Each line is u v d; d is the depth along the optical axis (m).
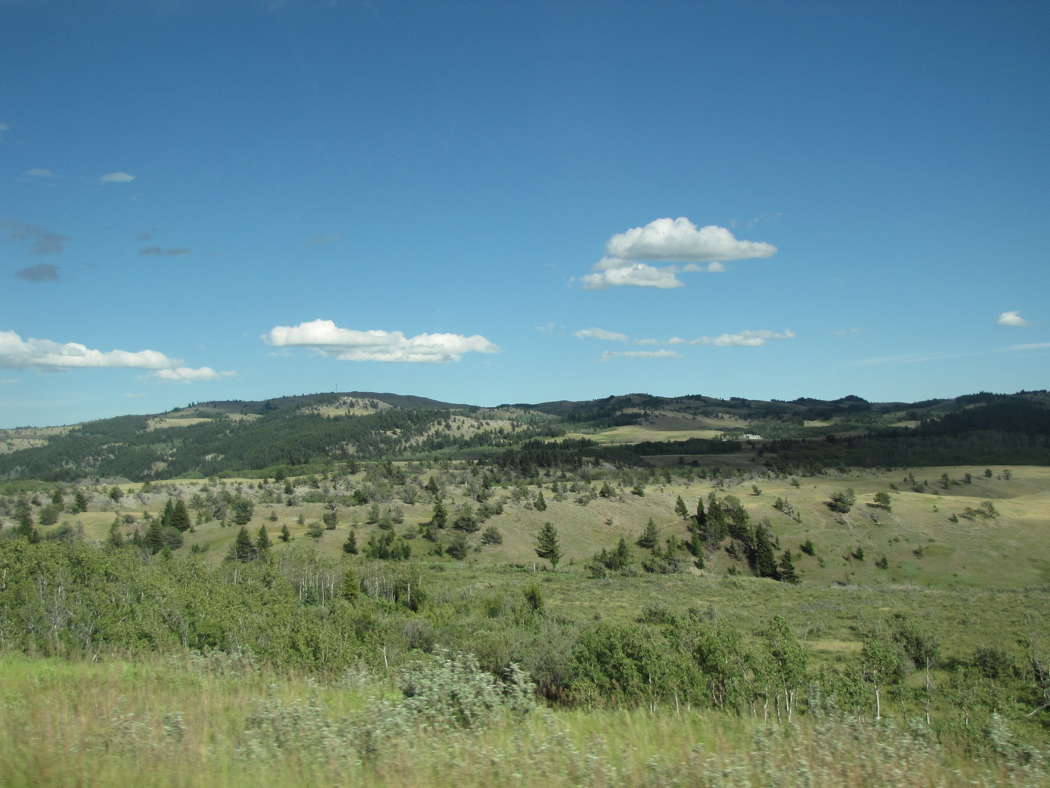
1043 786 7.13
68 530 114.38
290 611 31.23
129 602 24.45
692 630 22.88
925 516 133.50
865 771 7.10
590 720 10.33
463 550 114.12
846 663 28.97
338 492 172.12
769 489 163.12
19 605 22.25
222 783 6.19
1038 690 24.75
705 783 6.56
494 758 7.03
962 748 8.52
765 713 10.91
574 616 50.75
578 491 155.25
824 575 112.88
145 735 7.38
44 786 5.95
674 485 173.25
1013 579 106.12
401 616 36.84
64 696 9.37
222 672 13.23
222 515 138.62
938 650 32.53
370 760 7.10
